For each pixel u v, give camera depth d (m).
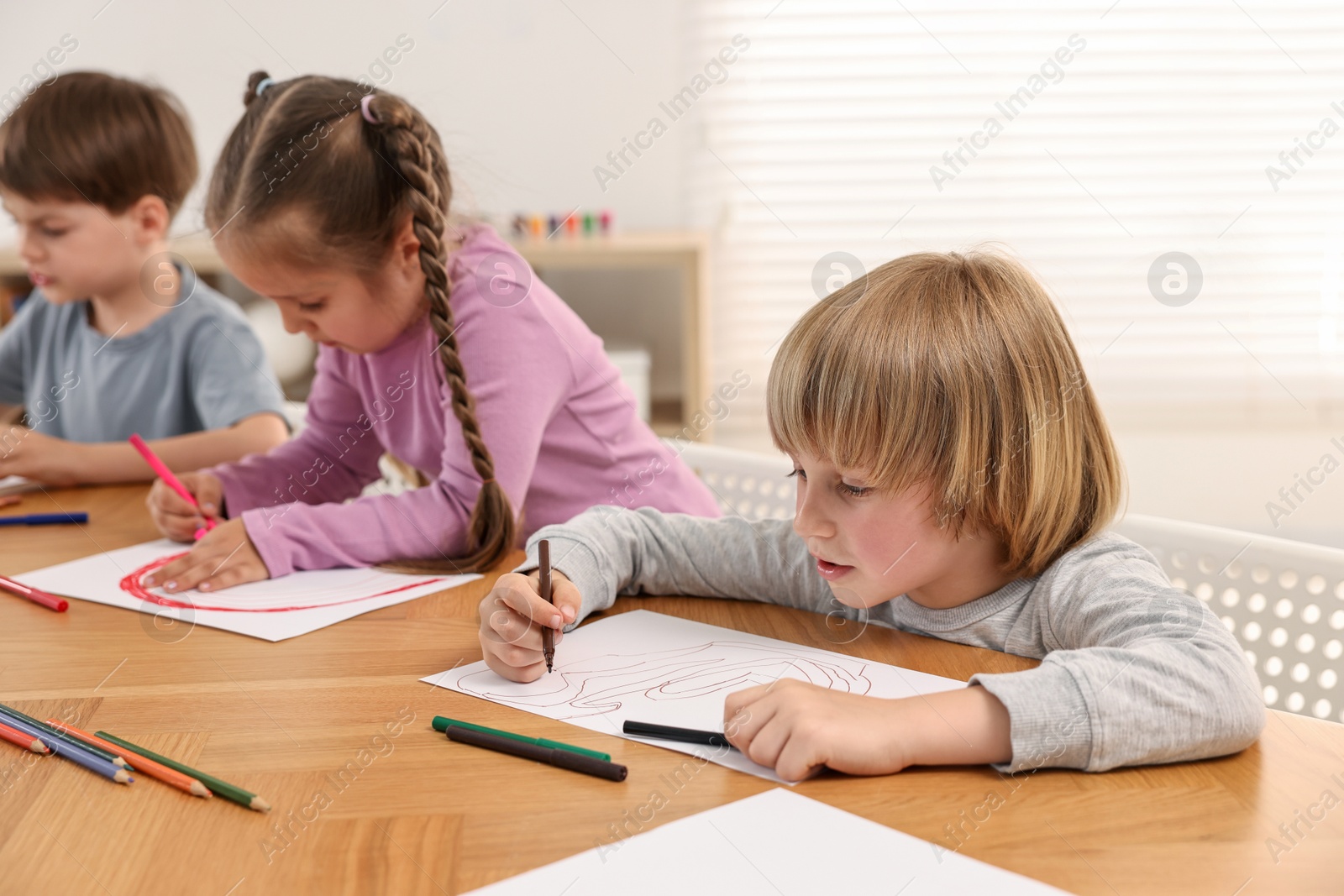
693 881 0.39
